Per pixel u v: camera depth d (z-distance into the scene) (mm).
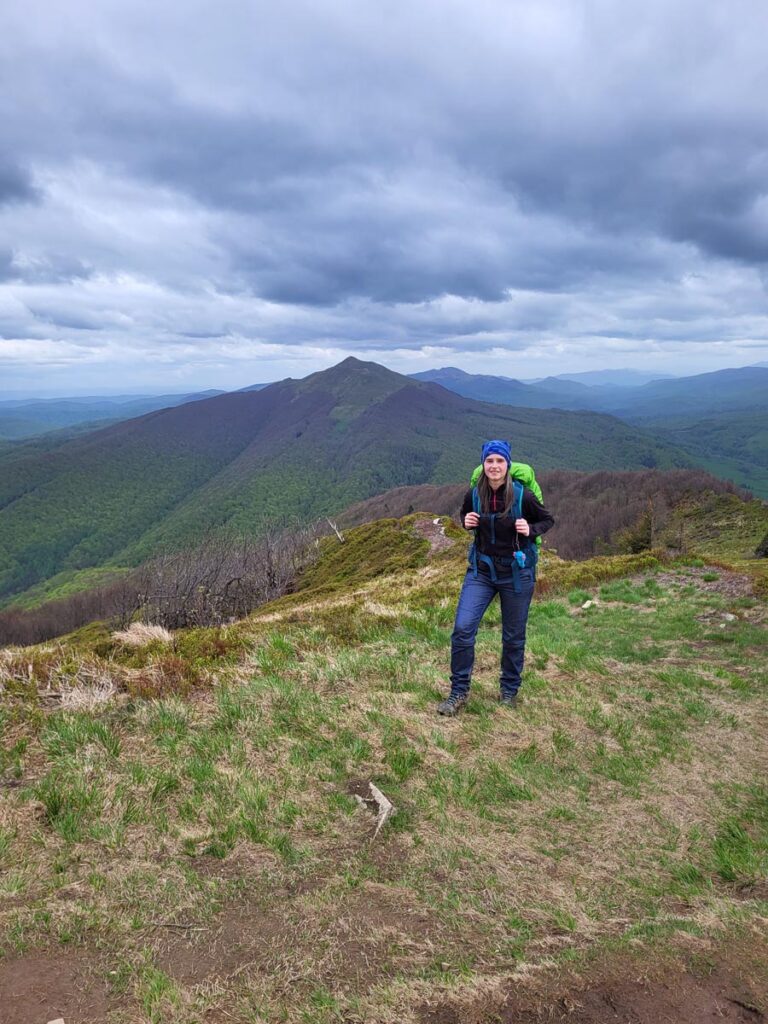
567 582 18984
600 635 11930
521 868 3719
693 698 7395
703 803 4941
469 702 6059
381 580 33406
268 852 3621
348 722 5316
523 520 5480
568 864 3848
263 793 4133
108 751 4457
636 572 20266
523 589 5859
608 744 5723
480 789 4609
